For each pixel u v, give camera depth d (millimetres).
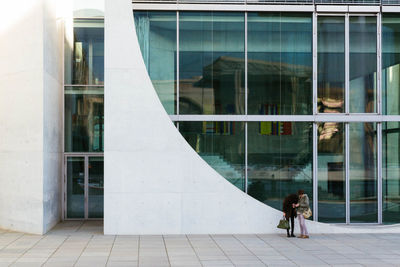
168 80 13664
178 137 12141
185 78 13688
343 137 13891
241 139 13633
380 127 13953
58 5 14180
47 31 12469
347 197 13773
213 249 10172
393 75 14172
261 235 12031
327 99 13953
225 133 13609
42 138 12000
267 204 13555
